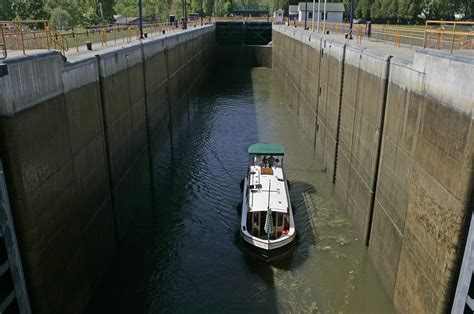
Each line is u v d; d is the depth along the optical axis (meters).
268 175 23.50
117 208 21.56
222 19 93.38
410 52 23.19
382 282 18.58
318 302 17.91
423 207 14.48
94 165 18.55
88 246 17.47
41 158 13.26
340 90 26.92
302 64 43.81
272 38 78.75
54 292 14.01
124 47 24.91
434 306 13.39
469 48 22.22
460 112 12.19
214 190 27.55
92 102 18.50
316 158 33.53
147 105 29.00
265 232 20.75
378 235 19.36
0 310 11.25
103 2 77.38
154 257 20.88
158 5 114.94
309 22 68.56
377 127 19.56
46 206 13.50
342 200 25.59
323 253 20.81
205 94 56.31
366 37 35.31
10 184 11.81
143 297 18.30
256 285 18.89
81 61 17.17
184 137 38.34
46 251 13.43
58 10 61.81
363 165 21.61
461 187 11.98
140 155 27.00
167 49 36.94
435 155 13.70
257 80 66.88
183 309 17.70
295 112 47.34
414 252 15.09
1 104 11.21
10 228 11.83
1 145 11.49
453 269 12.55
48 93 13.88
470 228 11.99
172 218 24.23
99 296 18.30
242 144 36.31
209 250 21.30
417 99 15.33
